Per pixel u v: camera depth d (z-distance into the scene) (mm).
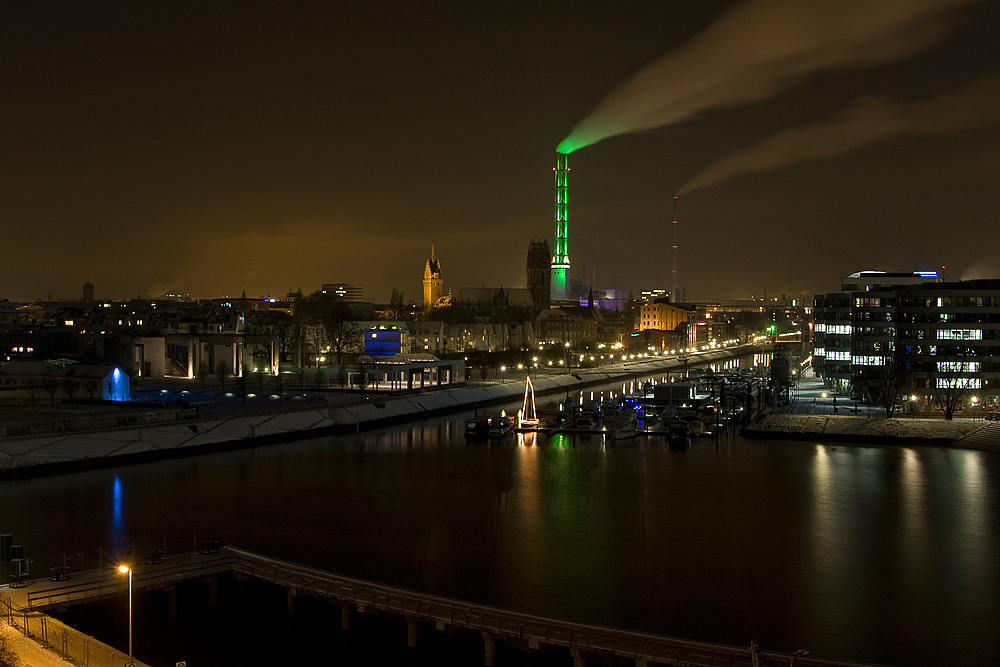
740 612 88000
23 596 81750
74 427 159250
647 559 105000
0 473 140875
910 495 138750
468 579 96750
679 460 173000
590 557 105625
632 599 91250
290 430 194875
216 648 79250
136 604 86562
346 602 82688
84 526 114688
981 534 116250
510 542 111688
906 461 168375
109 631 82125
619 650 70812
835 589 94938
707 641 80625
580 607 88688
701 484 148500
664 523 122000
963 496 137875
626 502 135000
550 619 77312
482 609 79312
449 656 77938
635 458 175750
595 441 199750
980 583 97125
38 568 96688
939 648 79750
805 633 82875
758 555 107000
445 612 78562
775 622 85500
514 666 74812
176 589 88438
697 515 126750
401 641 81000
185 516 121312
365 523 120000
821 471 159250
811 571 100938
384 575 97500
